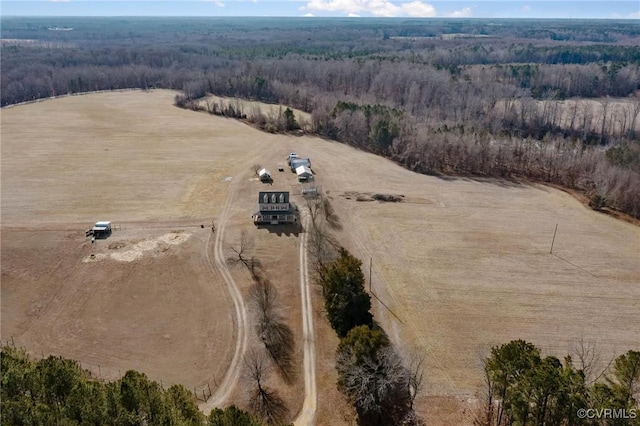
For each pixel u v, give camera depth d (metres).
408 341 47.53
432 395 41.16
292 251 65.19
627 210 78.50
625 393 31.73
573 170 91.62
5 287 55.84
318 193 84.19
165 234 69.25
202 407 39.84
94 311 52.03
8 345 43.72
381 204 81.06
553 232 71.50
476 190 88.31
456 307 53.12
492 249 66.06
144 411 30.08
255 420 30.36
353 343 40.81
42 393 31.56
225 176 93.50
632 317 51.94
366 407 38.06
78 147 111.31
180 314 51.81
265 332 48.94
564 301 54.50
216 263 61.81
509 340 47.97
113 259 62.16
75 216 74.62
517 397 32.03
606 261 63.31
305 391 41.81
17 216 74.12
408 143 103.06
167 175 93.62
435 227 72.69
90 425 28.52
